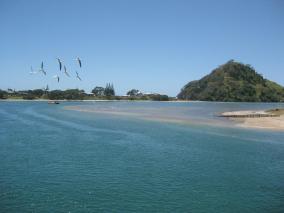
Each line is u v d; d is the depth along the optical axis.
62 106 153.75
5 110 117.50
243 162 32.69
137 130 55.81
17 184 25.06
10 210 20.20
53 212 20.00
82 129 57.62
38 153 36.12
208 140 45.12
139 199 22.25
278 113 100.62
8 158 33.56
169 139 45.91
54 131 54.88
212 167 30.66
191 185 25.27
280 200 22.45
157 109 135.38
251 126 61.66
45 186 24.67
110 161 32.56
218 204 21.61
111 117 84.56
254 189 24.58
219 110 133.25
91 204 21.27
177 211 20.38
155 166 30.73
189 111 121.69
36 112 105.94
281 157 35.12
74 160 32.94
